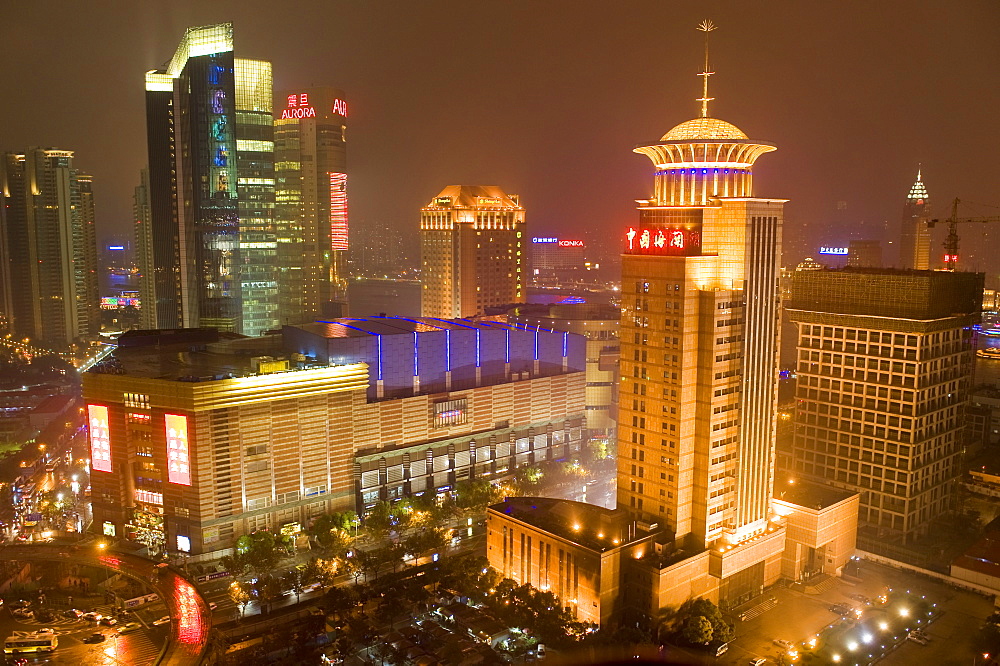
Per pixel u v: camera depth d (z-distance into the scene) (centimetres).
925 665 17125
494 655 17250
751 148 18900
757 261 19338
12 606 19788
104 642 18125
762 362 19975
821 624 18975
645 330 19588
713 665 16988
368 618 19300
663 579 18200
